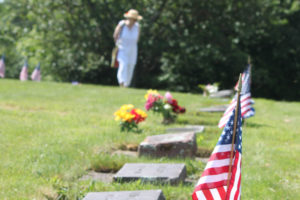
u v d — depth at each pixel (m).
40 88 16.16
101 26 28.70
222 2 28.14
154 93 9.89
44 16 29.20
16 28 32.47
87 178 5.54
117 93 15.40
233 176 3.42
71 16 29.02
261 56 32.38
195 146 6.83
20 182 4.96
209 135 8.34
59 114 10.55
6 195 4.50
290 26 31.47
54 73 30.73
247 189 5.07
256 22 28.80
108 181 5.38
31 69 34.19
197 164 6.15
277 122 10.98
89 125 9.17
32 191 4.65
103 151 6.82
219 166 3.43
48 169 5.57
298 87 32.78
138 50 28.95
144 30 27.91
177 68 29.52
